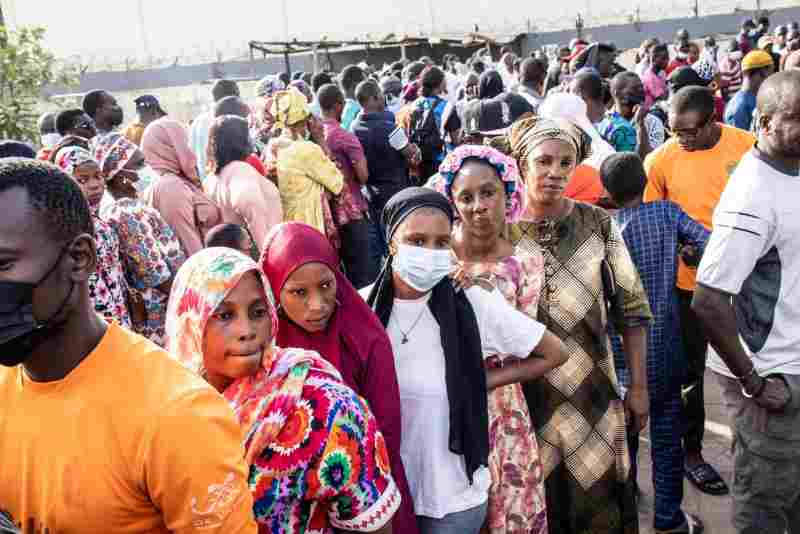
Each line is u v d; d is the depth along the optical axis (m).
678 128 3.82
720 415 4.66
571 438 2.71
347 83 9.12
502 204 2.51
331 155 6.04
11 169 1.18
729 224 2.51
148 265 3.59
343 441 1.65
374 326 2.13
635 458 3.15
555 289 2.69
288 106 5.45
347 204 6.07
